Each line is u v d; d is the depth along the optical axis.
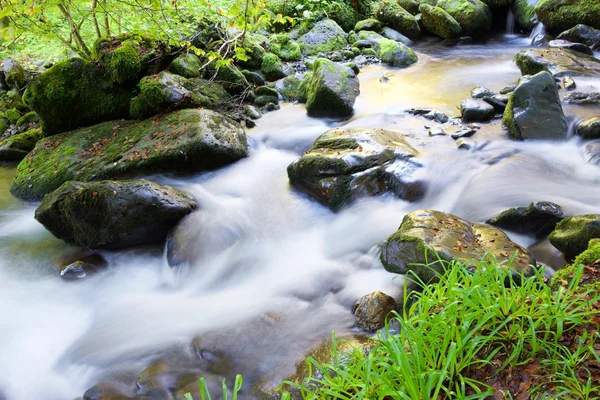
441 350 2.70
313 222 5.51
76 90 7.80
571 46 9.25
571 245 4.01
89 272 5.15
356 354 3.02
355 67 9.73
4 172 7.58
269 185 6.24
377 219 5.20
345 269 4.75
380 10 12.07
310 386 3.29
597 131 5.94
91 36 10.49
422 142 6.39
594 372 2.58
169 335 4.13
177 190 5.84
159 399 3.46
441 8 12.19
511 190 5.21
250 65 9.50
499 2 12.15
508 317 2.87
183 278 5.00
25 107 9.02
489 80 8.83
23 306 4.75
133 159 6.42
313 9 11.68
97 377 3.76
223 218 5.61
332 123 7.65
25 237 5.87
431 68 9.85
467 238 3.98
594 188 5.10
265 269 4.94
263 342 3.90
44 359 4.08
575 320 2.74
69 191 5.31
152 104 7.40
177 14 8.34
